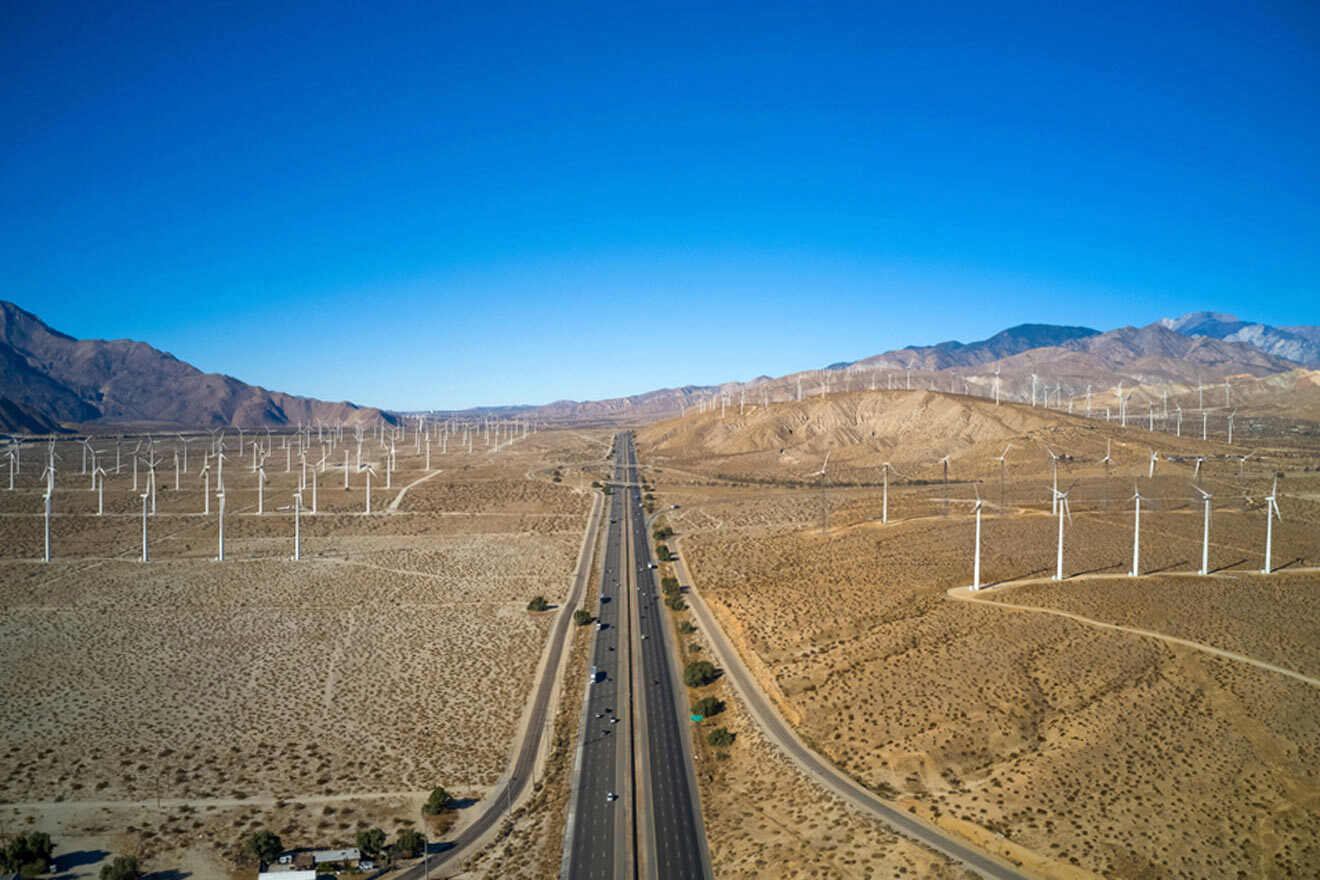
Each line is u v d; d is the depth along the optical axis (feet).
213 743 256.11
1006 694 244.63
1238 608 302.86
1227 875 157.58
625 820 210.79
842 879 167.73
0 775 231.30
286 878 182.80
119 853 195.00
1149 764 200.03
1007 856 172.55
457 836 206.90
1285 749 203.10
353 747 256.11
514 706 288.92
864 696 257.96
